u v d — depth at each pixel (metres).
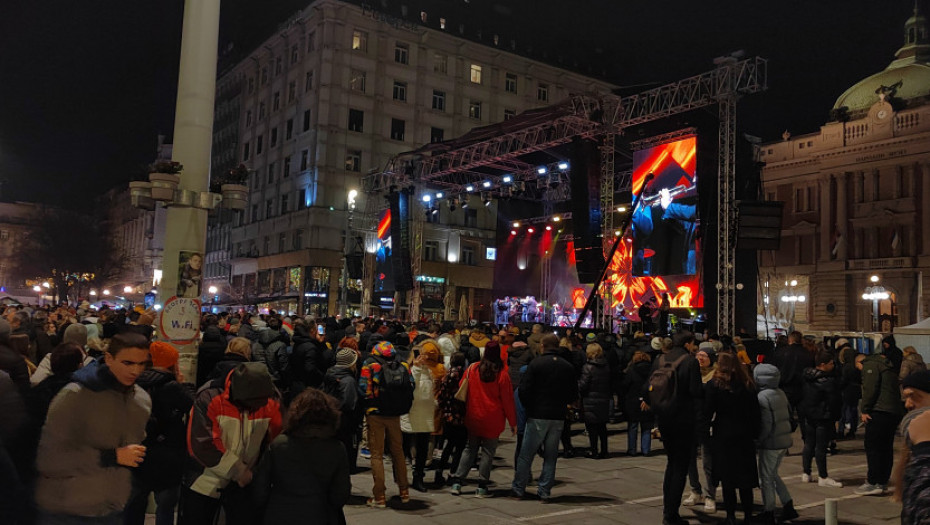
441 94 55.06
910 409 3.57
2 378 3.75
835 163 45.44
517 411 9.41
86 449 3.80
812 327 45.81
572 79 61.16
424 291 51.53
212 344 9.38
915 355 11.12
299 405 4.04
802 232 47.12
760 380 7.47
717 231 23.20
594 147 25.81
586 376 11.04
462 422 8.54
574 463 10.69
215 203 8.19
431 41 54.28
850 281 44.28
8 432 3.67
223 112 69.06
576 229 24.91
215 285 65.00
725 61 21.44
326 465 3.97
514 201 44.34
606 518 7.43
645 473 9.96
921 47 45.69
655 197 26.06
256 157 59.84
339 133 50.44
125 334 4.01
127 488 3.99
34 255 68.94
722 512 7.93
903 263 41.34
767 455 7.43
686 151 24.95
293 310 50.12
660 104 24.58
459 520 7.16
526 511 7.64
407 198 35.34
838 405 9.46
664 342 8.98
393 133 52.75
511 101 58.03
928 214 40.66
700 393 7.24
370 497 8.12
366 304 39.03
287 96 55.06
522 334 14.41
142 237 91.06
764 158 49.81
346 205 50.47
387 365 7.71
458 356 8.90
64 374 4.61
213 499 4.30
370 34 52.12
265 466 3.99
